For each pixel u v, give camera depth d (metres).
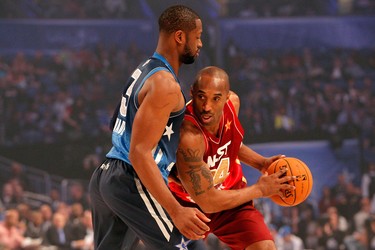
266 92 12.75
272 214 11.11
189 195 3.88
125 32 12.75
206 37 12.91
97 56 12.59
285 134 12.54
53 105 12.22
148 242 3.49
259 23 13.01
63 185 11.85
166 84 3.29
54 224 10.25
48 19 12.50
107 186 3.51
